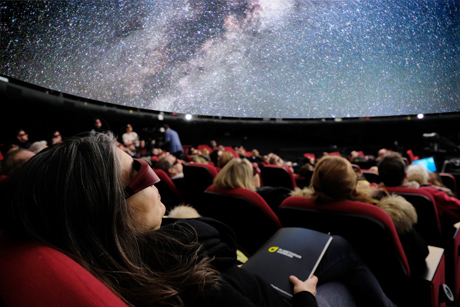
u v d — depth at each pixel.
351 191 1.15
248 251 1.64
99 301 0.24
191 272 0.43
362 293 0.92
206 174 2.64
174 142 6.02
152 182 0.49
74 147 0.39
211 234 0.54
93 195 0.37
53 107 6.62
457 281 1.84
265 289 0.58
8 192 0.35
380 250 1.11
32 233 0.33
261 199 1.43
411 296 1.20
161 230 0.49
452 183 3.20
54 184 0.35
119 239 0.39
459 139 10.64
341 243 0.95
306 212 1.21
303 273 0.78
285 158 15.50
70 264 0.28
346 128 15.59
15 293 0.25
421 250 1.22
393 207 1.18
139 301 0.36
